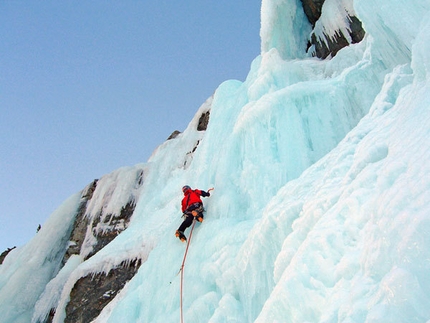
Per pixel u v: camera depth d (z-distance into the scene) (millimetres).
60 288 11461
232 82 10922
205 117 15766
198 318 5117
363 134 4457
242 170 7102
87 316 9594
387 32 6105
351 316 2115
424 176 2344
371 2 6129
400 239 2145
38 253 13227
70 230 13992
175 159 14312
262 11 10930
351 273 2602
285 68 8227
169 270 6773
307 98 7105
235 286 4996
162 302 6297
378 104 4832
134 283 7621
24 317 11320
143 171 14445
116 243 10812
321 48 10375
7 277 13062
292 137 6738
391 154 3168
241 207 6621
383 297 1962
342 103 6836
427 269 1863
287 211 4219
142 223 11102
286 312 2959
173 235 7445
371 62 6840
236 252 5289
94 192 14641
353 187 3283
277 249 4348
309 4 11008
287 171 6371
